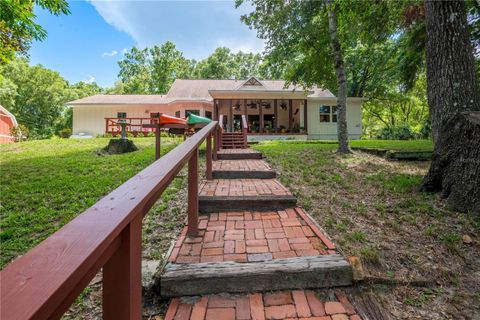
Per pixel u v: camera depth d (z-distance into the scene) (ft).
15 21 19.30
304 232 7.80
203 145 26.58
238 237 7.54
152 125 19.02
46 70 83.15
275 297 5.60
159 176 3.85
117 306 2.72
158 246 7.34
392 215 9.16
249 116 60.95
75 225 2.36
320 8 22.88
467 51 10.85
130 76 105.50
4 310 1.53
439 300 5.48
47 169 16.76
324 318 4.96
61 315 1.91
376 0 19.92
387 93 59.62
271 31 23.68
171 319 4.96
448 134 10.18
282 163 17.46
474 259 6.72
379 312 5.16
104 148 24.50
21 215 10.02
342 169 15.89
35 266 1.86
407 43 21.81
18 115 79.41
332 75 27.14
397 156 18.67
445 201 9.87
